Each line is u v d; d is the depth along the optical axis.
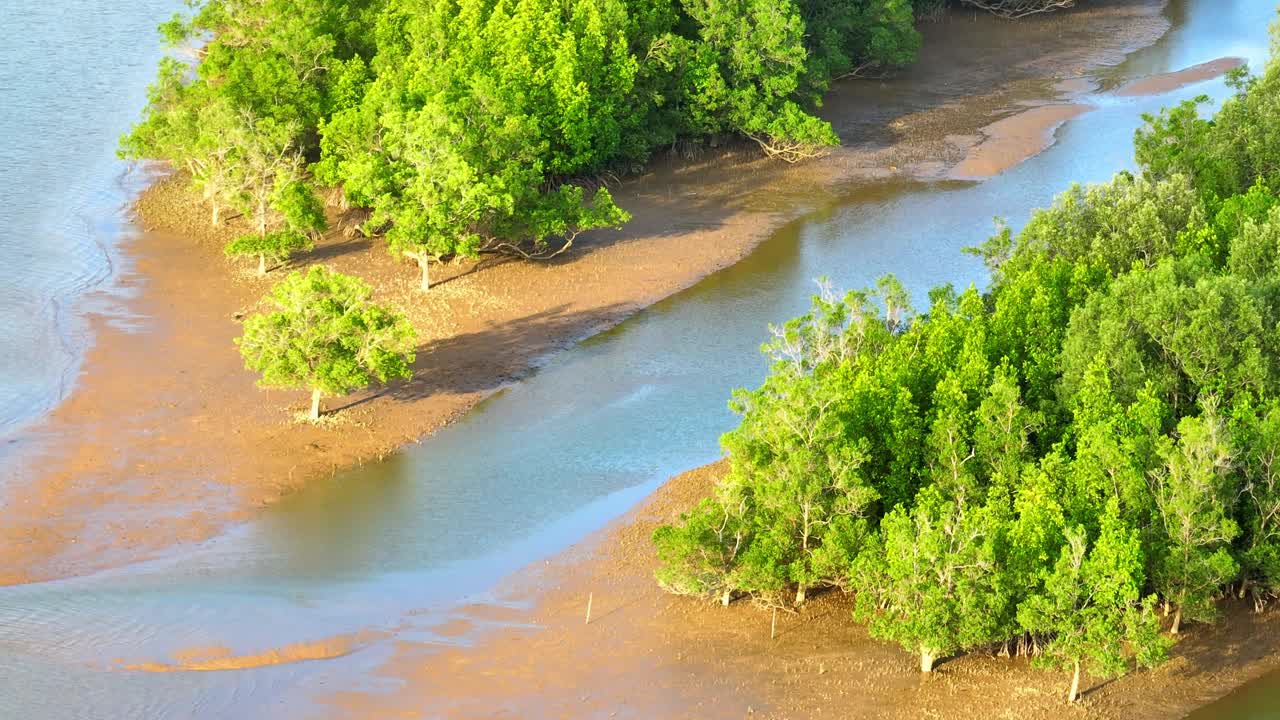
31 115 111.56
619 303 84.44
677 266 90.00
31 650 51.19
